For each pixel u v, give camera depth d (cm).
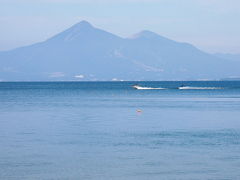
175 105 12638
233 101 14725
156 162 4281
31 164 4191
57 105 12656
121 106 12238
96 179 3728
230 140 5553
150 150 4866
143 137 5797
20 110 10656
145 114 9494
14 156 4531
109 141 5462
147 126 7075
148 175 3841
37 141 5438
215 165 4166
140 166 4134
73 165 4166
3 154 4628
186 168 4062
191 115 9206
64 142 5381
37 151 4788
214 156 4547
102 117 8756
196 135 5994
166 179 3728
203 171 3959
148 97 17988
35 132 6284
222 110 10612
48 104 13162
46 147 5025
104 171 3956
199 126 7094
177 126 7100
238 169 4022
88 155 4588
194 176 3809
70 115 9231
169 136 5900
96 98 17150
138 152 4756
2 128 6781
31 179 3716
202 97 17788
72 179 3728
